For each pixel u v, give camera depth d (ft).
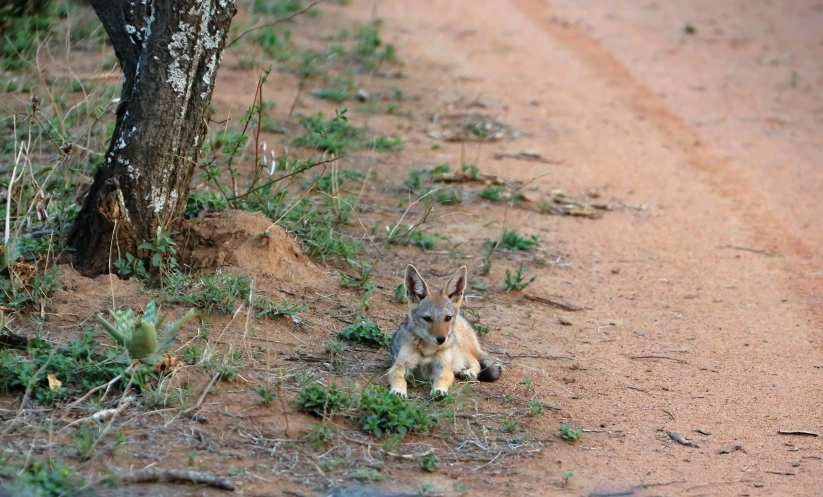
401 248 49.80
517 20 117.60
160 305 36.96
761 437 33.63
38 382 30.73
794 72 96.48
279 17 98.37
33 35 60.70
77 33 66.33
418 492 27.78
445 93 83.97
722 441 33.17
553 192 62.18
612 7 124.47
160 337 32.40
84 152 49.44
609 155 72.13
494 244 51.98
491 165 66.69
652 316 45.37
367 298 41.57
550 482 29.43
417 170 63.21
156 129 38.24
